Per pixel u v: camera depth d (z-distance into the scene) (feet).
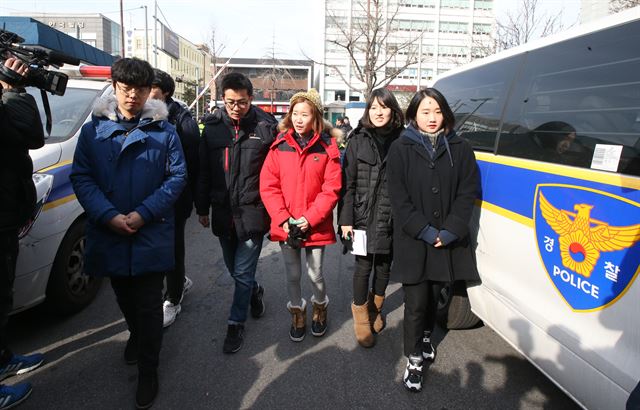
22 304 8.41
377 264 9.21
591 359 5.28
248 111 8.66
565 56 6.68
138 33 164.55
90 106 11.57
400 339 9.47
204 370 8.21
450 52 115.55
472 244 7.90
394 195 7.39
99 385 7.67
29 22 23.31
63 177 9.50
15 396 7.06
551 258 5.97
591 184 5.43
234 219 8.44
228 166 8.44
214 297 11.50
